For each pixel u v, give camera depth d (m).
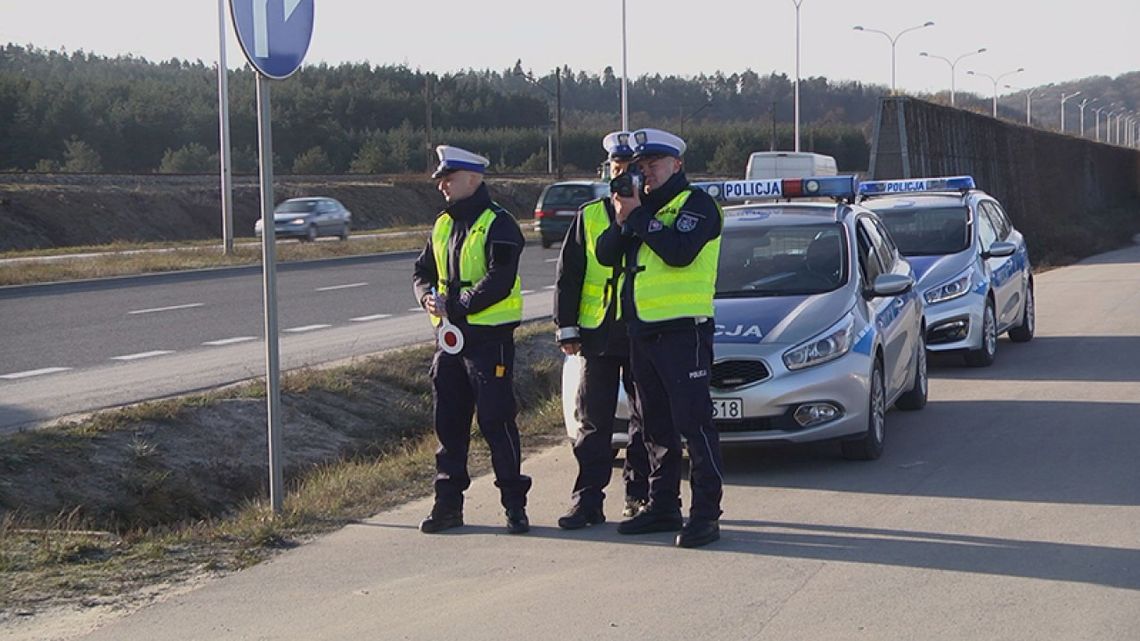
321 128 112.38
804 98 183.62
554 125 128.12
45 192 49.84
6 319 18.08
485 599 5.61
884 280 9.28
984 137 37.97
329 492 7.70
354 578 5.98
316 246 35.25
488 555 6.34
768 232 9.66
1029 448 8.80
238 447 9.96
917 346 10.35
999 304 13.73
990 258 13.62
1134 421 9.70
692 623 5.20
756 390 8.05
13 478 8.45
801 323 8.39
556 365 13.73
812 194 10.12
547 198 35.84
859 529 6.68
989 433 9.41
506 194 69.88
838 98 184.62
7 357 14.23
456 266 6.74
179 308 19.66
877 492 7.59
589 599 5.57
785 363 8.12
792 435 8.11
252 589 5.84
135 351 14.73
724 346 8.18
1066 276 25.73
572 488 7.91
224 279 25.38
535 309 19.50
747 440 8.12
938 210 14.09
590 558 6.25
